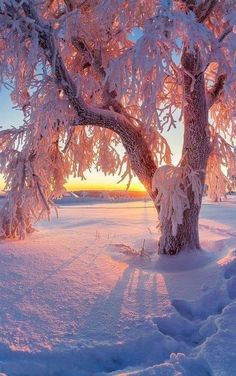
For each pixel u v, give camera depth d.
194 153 6.13
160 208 6.12
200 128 6.10
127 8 5.55
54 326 3.53
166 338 3.30
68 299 4.21
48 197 7.76
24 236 7.75
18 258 5.95
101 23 5.68
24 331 3.39
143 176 6.74
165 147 7.39
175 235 6.23
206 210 17.28
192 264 5.83
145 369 2.76
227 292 4.46
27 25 4.98
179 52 4.64
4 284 4.66
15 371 2.85
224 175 7.50
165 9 4.61
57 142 7.62
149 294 4.40
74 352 3.06
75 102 5.58
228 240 7.50
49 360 2.98
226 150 6.69
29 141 6.23
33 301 4.12
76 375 2.89
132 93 4.55
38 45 5.12
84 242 7.63
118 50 6.70
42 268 5.39
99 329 3.48
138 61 4.51
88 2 6.15
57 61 5.16
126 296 4.33
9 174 6.48
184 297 4.30
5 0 4.60
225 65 4.75
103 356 3.09
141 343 3.23
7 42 5.28
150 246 7.45
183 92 5.16
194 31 4.50
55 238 8.15
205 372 2.80
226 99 5.26
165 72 5.21
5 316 3.70
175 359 2.89
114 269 5.48
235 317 3.57
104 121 6.11
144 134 6.89
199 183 6.08
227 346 3.01
